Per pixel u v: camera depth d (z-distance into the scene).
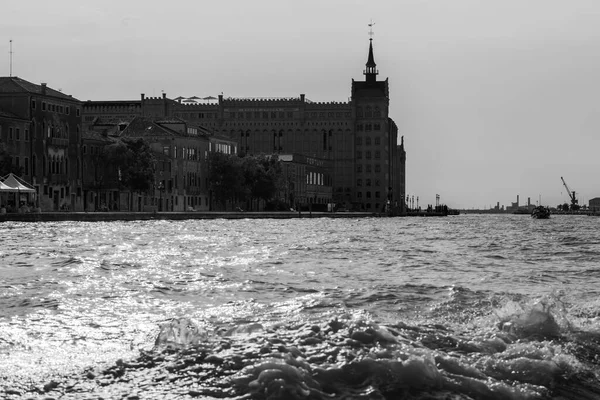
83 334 34.84
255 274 65.31
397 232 181.38
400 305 44.78
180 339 30.52
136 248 99.50
